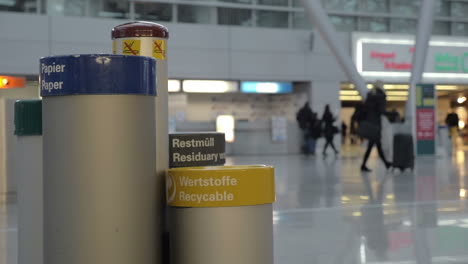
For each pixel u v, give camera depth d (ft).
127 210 7.73
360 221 21.06
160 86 9.77
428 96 70.85
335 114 102.47
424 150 70.54
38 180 9.04
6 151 32.01
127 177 7.73
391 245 16.70
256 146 83.10
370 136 45.06
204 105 103.96
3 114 31.96
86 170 7.63
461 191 30.89
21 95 90.27
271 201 8.87
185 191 8.58
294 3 102.58
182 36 96.68
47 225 7.82
